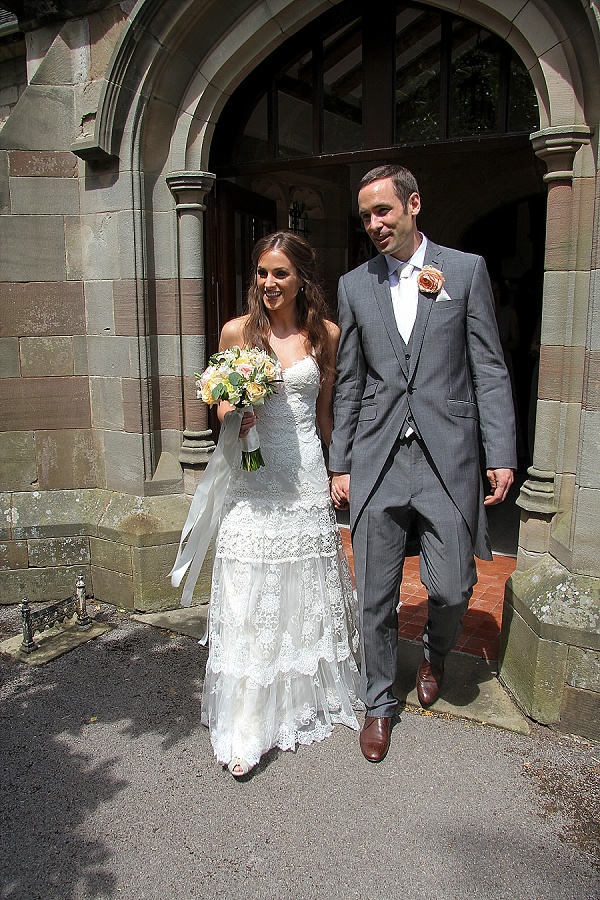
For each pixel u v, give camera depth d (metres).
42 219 3.80
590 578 2.74
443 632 2.80
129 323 3.75
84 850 2.22
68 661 3.40
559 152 2.69
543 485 2.97
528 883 2.07
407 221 2.41
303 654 2.76
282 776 2.55
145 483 3.90
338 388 2.71
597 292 2.57
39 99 3.70
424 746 2.71
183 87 3.58
